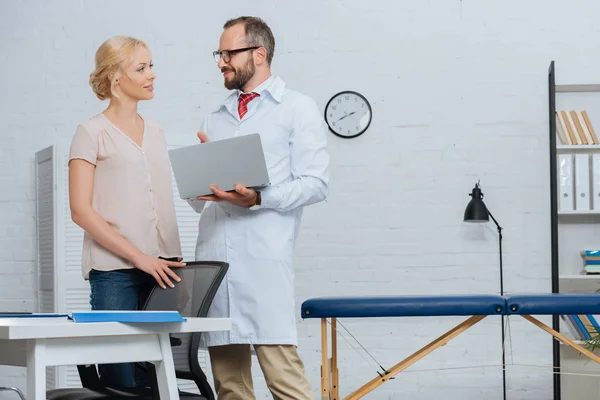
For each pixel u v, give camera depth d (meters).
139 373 2.98
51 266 5.58
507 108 5.83
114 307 3.08
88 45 5.97
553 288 5.50
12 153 5.95
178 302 2.92
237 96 3.31
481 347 5.78
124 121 3.25
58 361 1.93
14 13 6.00
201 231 3.26
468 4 5.89
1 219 5.92
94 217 3.08
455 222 5.80
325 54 5.89
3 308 5.87
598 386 5.52
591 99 5.85
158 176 3.28
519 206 5.79
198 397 2.75
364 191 5.84
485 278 5.77
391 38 5.89
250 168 2.89
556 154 5.61
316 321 5.84
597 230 5.73
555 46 5.84
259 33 3.23
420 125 5.85
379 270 5.81
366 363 5.80
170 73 5.93
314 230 5.85
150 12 5.96
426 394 5.77
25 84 5.97
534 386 5.72
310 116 3.20
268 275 3.11
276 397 3.11
